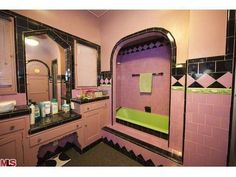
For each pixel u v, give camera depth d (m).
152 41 2.53
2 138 1.04
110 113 2.22
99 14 2.24
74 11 1.90
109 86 2.22
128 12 1.88
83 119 1.77
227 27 1.00
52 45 1.90
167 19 1.49
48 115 1.68
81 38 2.01
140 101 2.81
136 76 2.85
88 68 2.15
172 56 1.44
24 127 1.18
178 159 1.31
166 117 2.28
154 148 1.50
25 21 1.37
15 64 1.30
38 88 1.86
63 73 1.95
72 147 1.95
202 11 1.12
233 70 0.99
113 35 2.12
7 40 1.24
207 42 1.10
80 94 2.01
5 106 1.09
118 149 1.85
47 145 1.65
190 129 1.23
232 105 1.01
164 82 2.41
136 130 2.00
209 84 1.10
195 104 1.19
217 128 1.08
